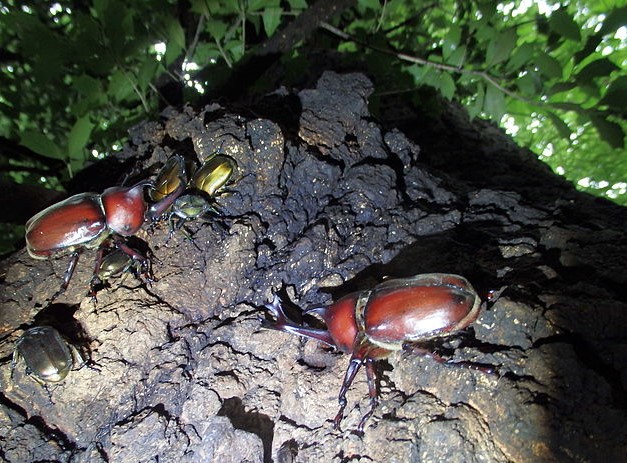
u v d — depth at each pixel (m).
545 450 0.14
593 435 0.14
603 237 0.19
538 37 0.43
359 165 0.22
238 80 0.33
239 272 0.19
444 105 0.40
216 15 0.33
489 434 0.15
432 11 0.48
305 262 0.19
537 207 0.23
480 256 0.20
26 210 0.26
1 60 0.35
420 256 0.20
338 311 0.17
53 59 0.26
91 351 0.17
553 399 0.14
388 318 0.16
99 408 0.17
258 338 0.17
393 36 0.46
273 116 0.22
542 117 0.45
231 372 0.17
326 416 0.17
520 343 0.16
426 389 0.16
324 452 0.16
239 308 0.19
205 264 0.19
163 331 0.18
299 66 0.35
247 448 0.16
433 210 0.22
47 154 0.27
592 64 0.27
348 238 0.20
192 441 0.16
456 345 0.17
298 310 0.19
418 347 0.16
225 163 0.19
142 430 0.16
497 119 0.31
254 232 0.19
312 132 0.22
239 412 0.17
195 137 0.20
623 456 0.13
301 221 0.20
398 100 0.39
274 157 0.20
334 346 0.17
